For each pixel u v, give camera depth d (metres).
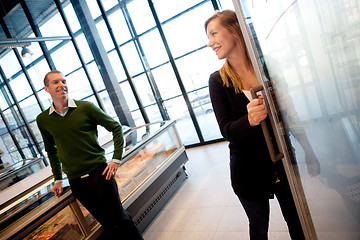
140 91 5.08
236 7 0.77
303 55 0.79
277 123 0.84
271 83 0.82
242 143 1.06
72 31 4.84
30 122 5.85
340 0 0.68
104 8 4.60
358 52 0.72
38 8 4.83
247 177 1.09
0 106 5.88
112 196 1.76
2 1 4.78
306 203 0.92
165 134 3.14
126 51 4.83
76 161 1.70
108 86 5.06
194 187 2.99
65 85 1.68
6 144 6.06
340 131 0.85
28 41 3.91
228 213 2.23
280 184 1.09
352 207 0.93
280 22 0.78
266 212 1.16
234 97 1.05
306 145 0.89
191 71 4.81
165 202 2.79
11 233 1.42
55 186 1.81
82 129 1.71
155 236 2.28
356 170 0.87
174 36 4.43
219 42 1.00
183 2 4.21
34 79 5.45
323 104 0.83
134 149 2.43
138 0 4.36
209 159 3.83
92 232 1.92
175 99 4.92
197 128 4.67
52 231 1.75
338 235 0.99
